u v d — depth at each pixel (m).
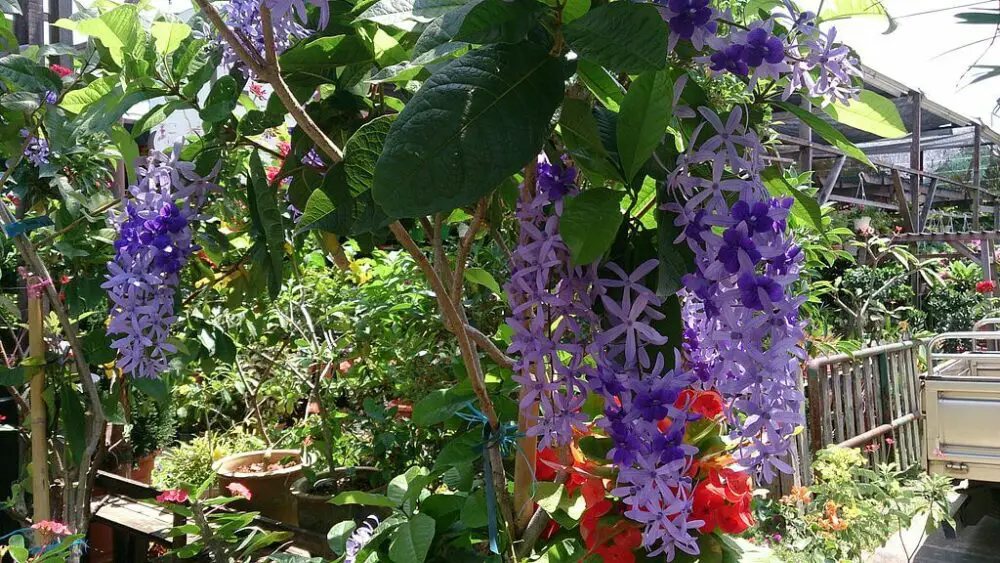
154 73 1.15
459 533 1.23
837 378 3.88
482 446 1.13
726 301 0.73
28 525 2.34
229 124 1.22
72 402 2.06
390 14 0.81
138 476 3.37
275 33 1.07
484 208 1.03
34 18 2.99
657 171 0.78
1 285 2.61
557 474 1.17
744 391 0.78
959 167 10.63
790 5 0.78
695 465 1.02
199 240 1.50
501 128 0.64
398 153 0.62
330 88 1.21
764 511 3.09
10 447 2.62
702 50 0.78
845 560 2.85
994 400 3.85
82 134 1.51
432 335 2.56
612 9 0.66
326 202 0.91
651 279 0.85
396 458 2.50
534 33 0.71
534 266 0.86
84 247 2.15
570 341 0.94
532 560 1.13
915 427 4.70
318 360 2.75
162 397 1.90
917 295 8.35
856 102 0.92
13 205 2.52
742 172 0.84
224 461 2.94
